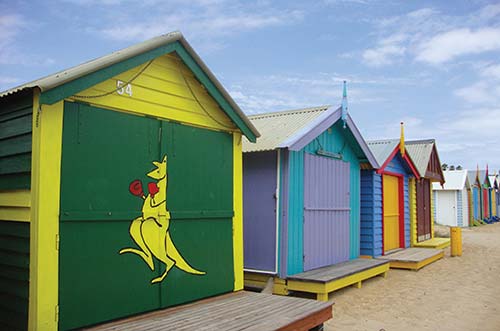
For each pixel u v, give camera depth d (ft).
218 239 21.18
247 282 29.78
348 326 22.89
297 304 19.69
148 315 17.40
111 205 16.43
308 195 30.55
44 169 14.40
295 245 29.09
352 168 36.81
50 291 14.42
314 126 29.43
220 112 21.43
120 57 16.08
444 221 98.68
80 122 15.57
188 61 19.13
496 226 102.32
